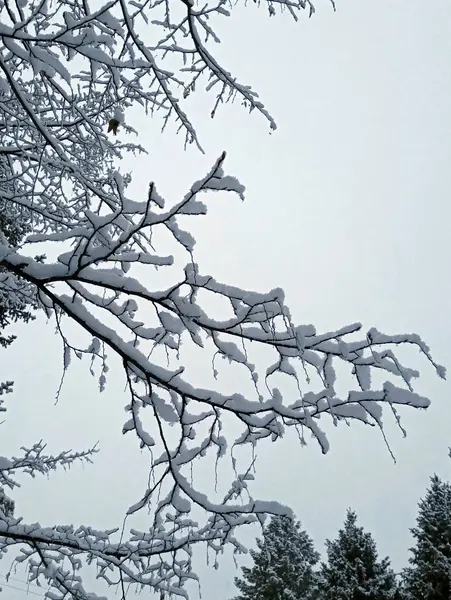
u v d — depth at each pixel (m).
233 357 2.94
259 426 2.96
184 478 3.12
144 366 2.94
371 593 14.11
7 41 2.68
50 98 3.45
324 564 15.45
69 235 2.70
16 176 3.48
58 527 3.69
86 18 2.74
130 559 3.48
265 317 2.78
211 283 2.76
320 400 2.93
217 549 3.35
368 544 15.08
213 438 3.18
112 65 2.96
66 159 3.13
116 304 2.97
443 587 14.02
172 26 3.51
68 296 2.92
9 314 6.43
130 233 2.59
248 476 3.26
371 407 2.84
